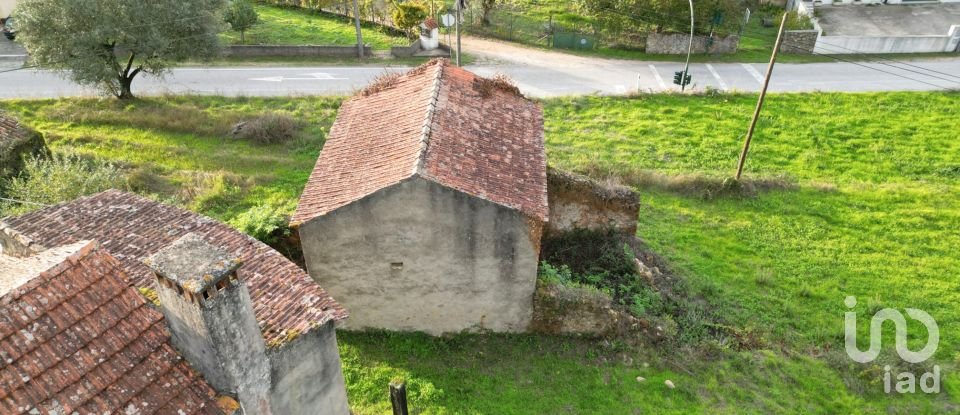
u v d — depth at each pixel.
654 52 39.53
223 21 33.94
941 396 16.28
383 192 14.02
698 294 19.55
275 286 11.62
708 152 28.22
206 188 22.70
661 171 26.45
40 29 27.69
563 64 37.38
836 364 17.08
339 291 15.62
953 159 28.12
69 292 9.30
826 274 20.92
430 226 14.51
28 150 22.14
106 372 8.96
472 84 19.27
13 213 17.34
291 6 45.31
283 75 34.56
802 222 23.58
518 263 15.17
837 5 46.69
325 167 16.22
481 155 15.90
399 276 15.34
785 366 16.83
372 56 37.41
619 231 20.17
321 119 29.19
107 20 27.38
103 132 27.36
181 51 29.66
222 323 8.84
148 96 31.41
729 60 38.53
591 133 29.45
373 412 14.17
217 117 28.70
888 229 23.33
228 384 9.39
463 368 15.52
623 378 15.64
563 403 14.75
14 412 8.09
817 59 39.09
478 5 42.19
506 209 14.26
